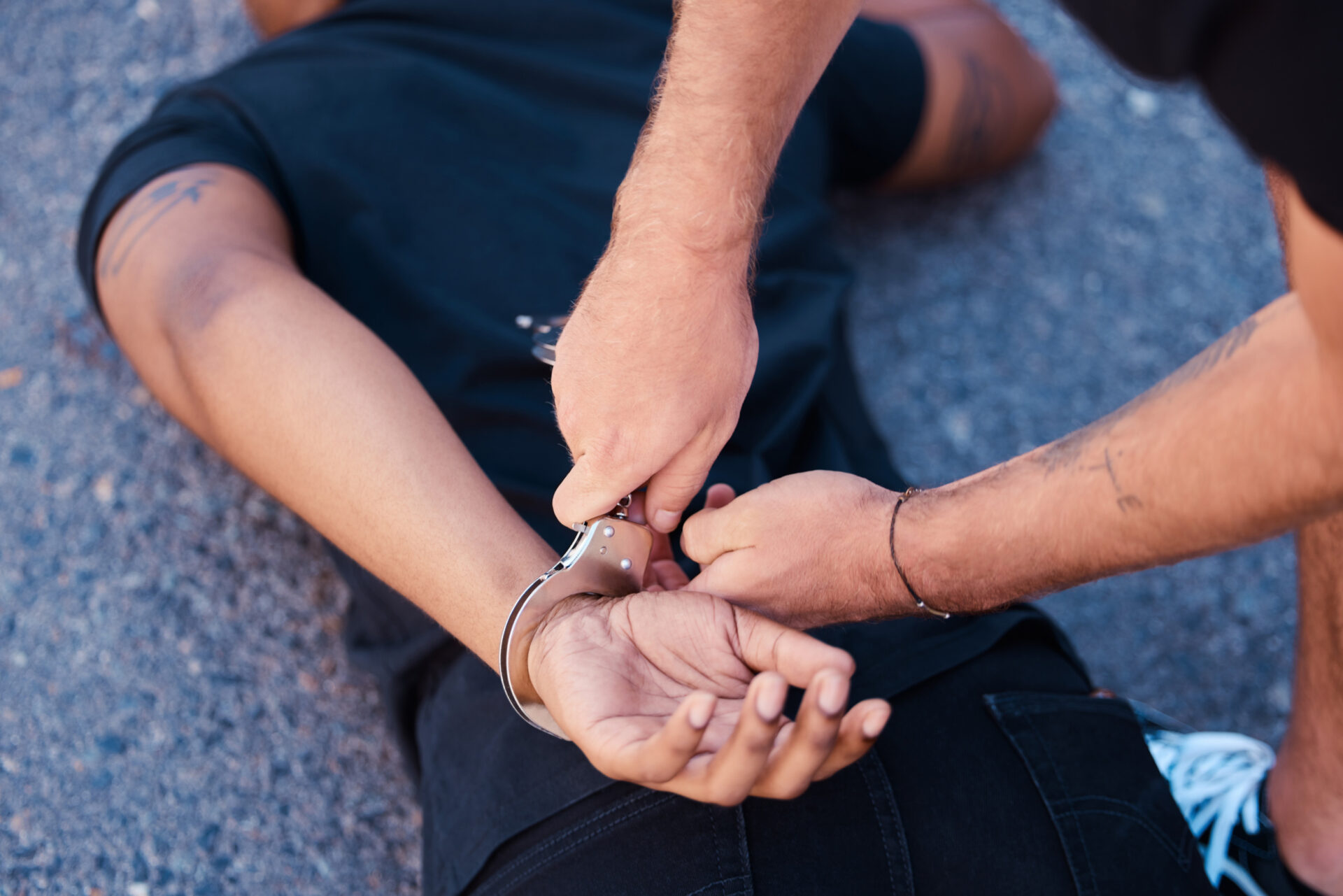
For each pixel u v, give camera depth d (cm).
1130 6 51
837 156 179
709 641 82
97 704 132
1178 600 159
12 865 121
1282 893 117
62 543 144
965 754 95
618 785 93
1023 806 93
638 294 85
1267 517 58
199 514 148
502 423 118
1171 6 48
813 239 149
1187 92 217
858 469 134
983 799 93
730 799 70
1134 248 197
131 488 149
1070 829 92
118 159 128
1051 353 182
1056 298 189
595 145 141
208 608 141
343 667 139
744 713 61
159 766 129
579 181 137
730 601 89
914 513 84
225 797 128
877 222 195
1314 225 47
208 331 105
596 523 86
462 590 92
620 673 79
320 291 111
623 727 72
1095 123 212
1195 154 210
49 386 157
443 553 93
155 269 113
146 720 132
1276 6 44
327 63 135
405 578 95
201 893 121
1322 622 106
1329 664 106
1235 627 158
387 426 97
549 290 128
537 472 116
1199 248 198
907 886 88
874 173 184
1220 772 125
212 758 130
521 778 97
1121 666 153
